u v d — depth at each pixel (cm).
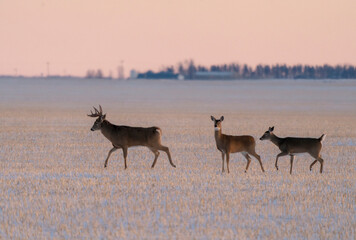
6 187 3300
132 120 10550
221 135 3947
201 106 17375
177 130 8162
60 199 2973
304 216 2648
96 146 5816
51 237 2292
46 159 4728
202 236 2298
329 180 3631
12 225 2459
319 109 16025
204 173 3922
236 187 3347
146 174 3844
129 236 2297
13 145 5831
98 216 2611
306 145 3975
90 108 15500
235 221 2538
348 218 2617
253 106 17638
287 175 3856
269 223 2505
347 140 6781
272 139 4075
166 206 2792
